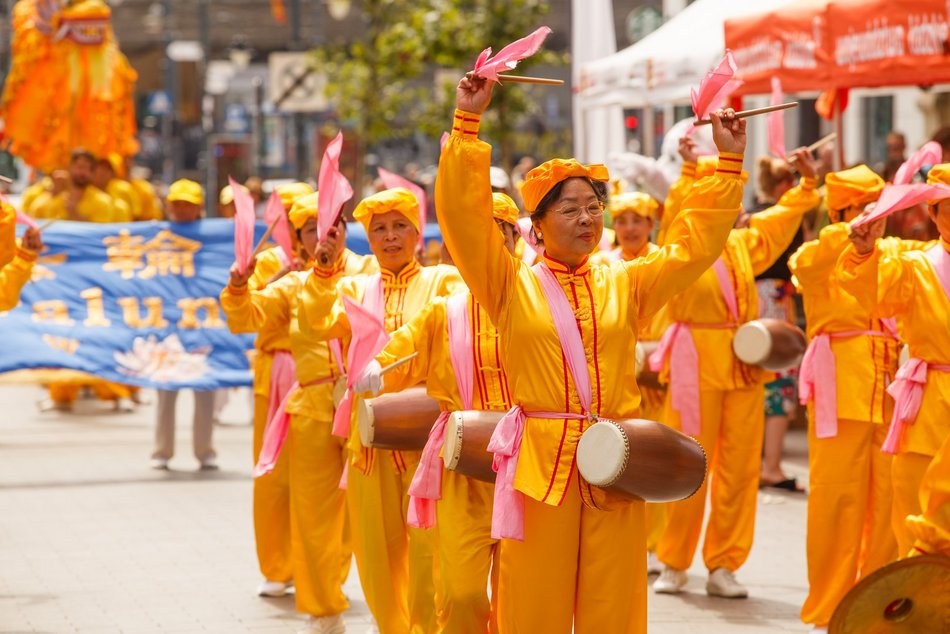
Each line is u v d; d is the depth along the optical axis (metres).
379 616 7.44
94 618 8.64
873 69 10.34
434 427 6.60
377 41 24.39
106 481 13.31
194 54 45.34
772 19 11.14
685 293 9.15
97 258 14.04
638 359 9.65
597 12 17.11
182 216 14.20
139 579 9.62
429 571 7.01
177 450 15.33
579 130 17.42
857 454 8.02
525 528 5.58
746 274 9.15
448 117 23.64
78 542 10.74
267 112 46.16
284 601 9.09
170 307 14.02
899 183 7.27
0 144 20.52
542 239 5.75
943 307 6.99
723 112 5.58
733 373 9.10
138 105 46.53
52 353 13.70
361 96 24.47
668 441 5.47
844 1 10.52
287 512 9.15
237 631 8.38
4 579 9.63
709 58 12.52
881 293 7.03
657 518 10.06
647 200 9.77
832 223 8.04
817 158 13.71
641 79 13.55
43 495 12.62
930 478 6.60
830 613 8.09
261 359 9.22
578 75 15.23
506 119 22.55
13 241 7.96
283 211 8.52
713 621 8.54
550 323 5.53
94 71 20.14
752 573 9.78
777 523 11.41
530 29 22.45
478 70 5.36
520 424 5.59
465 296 6.60
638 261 5.72
